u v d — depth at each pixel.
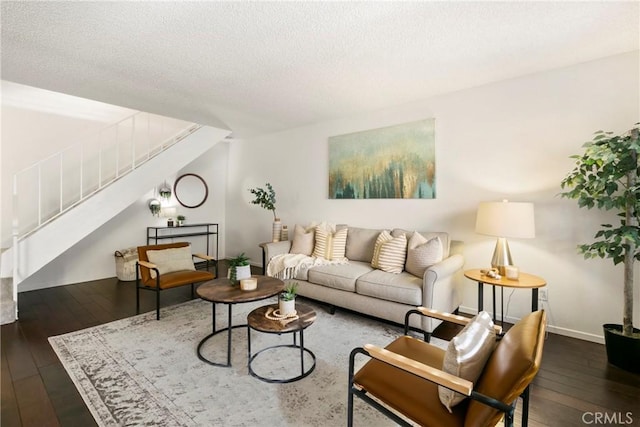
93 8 1.78
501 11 1.82
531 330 1.09
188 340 2.49
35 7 1.76
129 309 3.21
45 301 3.46
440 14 1.84
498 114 2.90
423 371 1.13
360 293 2.80
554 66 2.57
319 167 4.38
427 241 2.79
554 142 2.62
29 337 2.53
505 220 2.35
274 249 3.71
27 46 2.23
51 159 4.02
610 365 2.09
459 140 3.14
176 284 3.03
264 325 1.92
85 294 3.72
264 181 5.21
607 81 2.40
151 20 1.91
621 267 2.35
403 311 2.52
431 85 2.99
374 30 2.02
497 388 0.99
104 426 1.53
